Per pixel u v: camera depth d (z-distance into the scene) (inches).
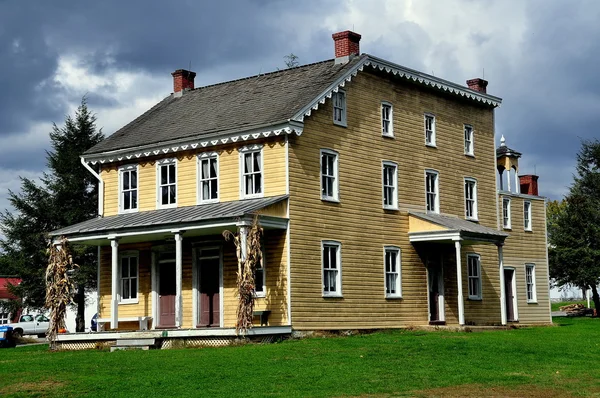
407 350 996.6
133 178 1409.9
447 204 1533.0
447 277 1502.2
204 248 1296.8
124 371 868.6
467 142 1624.0
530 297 1752.0
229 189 1274.6
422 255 1448.1
